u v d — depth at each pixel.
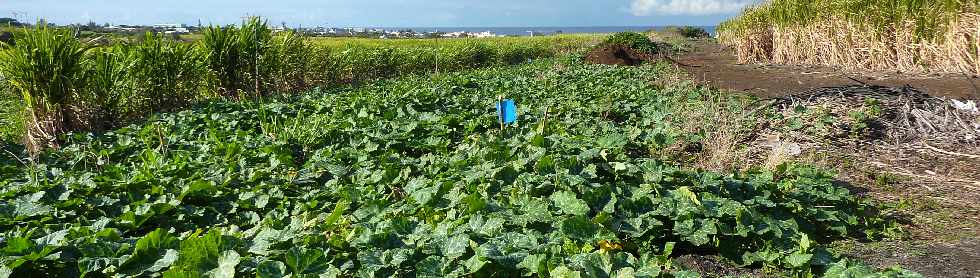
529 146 6.16
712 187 4.86
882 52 15.02
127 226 4.31
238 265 3.33
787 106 9.01
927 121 7.78
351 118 8.23
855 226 4.82
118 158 6.88
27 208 4.45
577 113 9.26
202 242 3.36
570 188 4.69
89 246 3.44
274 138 7.29
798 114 8.31
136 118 9.70
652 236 4.03
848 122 7.84
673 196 4.58
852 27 15.73
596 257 3.46
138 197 4.90
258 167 5.96
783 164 5.78
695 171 5.42
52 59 8.16
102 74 8.95
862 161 6.67
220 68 11.90
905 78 12.98
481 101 10.24
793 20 18.33
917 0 14.31
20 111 8.82
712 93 11.05
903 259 4.09
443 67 20.33
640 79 14.39
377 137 6.91
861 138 7.43
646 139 7.09
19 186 5.12
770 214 4.69
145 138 7.30
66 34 8.49
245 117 8.83
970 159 6.64
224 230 4.25
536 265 3.33
